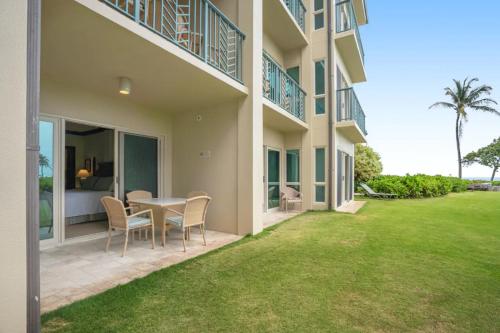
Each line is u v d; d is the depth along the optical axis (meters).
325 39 8.21
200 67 3.74
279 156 8.34
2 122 1.56
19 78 1.64
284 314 2.18
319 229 5.43
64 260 3.47
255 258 3.58
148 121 5.56
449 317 2.16
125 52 3.23
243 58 5.00
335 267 3.26
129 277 2.93
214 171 5.39
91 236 4.62
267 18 6.82
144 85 4.36
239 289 2.63
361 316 2.16
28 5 1.69
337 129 8.36
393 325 2.04
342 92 8.66
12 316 1.59
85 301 2.34
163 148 5.88
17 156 1.62
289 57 8.66
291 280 2.86
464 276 3.00
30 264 1.67
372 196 13.47
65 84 4.23
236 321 2.08
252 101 4.91
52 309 2.23
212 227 5.36
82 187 6.82
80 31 2.74
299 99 7.86
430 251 3.93
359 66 10.47
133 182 5.35
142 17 4.97
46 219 4.06
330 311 2.23
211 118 5.46
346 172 10.37
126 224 3.67
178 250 3.96
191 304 2.33
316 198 8.35
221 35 4.91
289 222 6.19
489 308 2.30
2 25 1.57
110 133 5.30
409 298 2.47
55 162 4.14
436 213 7.62
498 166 26.25
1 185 1.55
